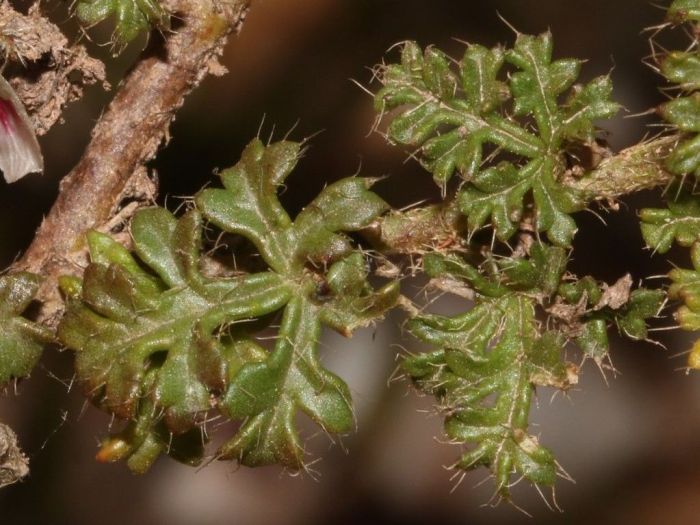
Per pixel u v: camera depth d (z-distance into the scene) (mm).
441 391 143
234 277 139
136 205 142
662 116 136
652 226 141
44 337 138
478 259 143
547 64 141
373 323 140
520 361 142
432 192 223
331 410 140
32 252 141
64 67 144
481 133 141
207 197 140
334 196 140
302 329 140
